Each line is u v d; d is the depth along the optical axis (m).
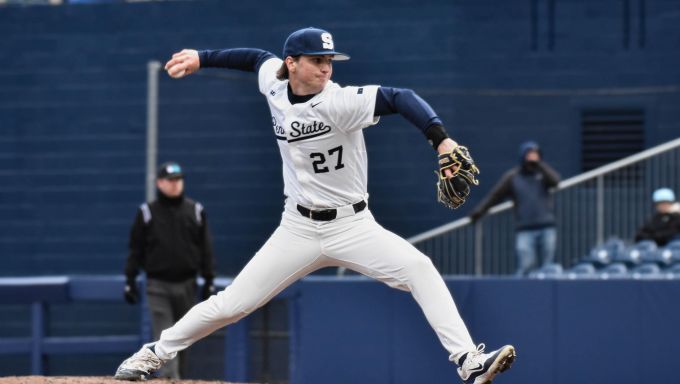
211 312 18.84
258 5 52.25
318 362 32.16
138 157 52.38
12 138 53.38
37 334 35.00
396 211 49.91
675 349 31.08
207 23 52.53
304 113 17.11
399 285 18.16
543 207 41.41
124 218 52.38
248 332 33.53
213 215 50.06
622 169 43.47
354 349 32.03
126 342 34.78
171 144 50.81
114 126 52.66
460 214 49.53
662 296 31.23
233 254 49.84
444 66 50.97
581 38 50.19
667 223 40.31
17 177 53.28
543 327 31.62
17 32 53.69
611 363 31.34
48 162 53.09
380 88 16.77
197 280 32.31
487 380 17.86
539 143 50.06
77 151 52.88
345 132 17.19
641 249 39.75
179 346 19.44
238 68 19.08
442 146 16.17
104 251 52.47
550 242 41.44
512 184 41.69
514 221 44.78
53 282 34.94
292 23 52.06
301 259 18.17
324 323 32.22
